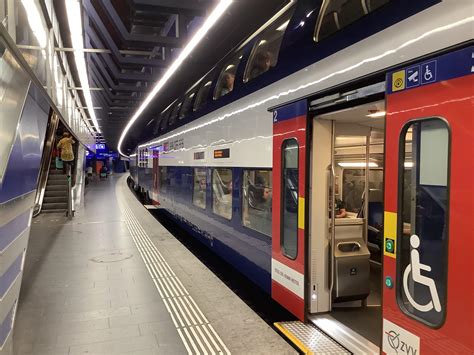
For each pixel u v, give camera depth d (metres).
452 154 2.21
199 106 7.83
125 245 7.30
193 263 5.98
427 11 2.47
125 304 4.29
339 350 3.28
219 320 3.81
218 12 5.07
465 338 2.12
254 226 5.06
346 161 4.50
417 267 2.47
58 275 5.39
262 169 4.68
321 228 3.88
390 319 2.66
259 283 4.94
